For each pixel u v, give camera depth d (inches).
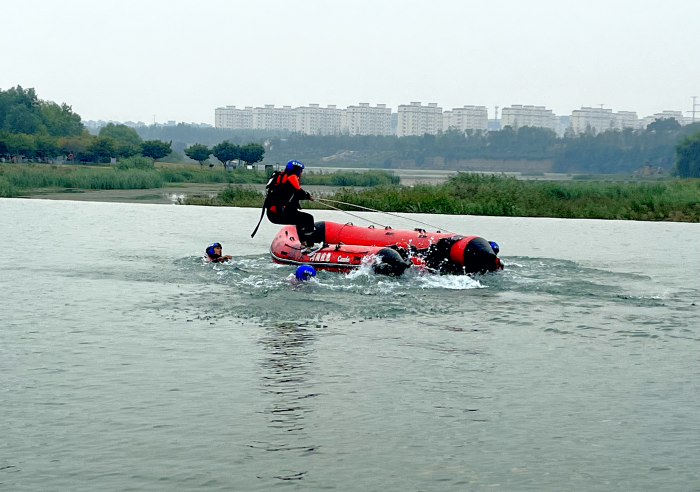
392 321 410.0
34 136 3698.3
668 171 3838.6
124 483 207.9
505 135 5610.2
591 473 218.2
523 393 287.9
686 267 633.0
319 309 436.8
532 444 238.7
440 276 546.0
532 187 1524.4
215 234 869.2
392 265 534.9
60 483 207.3
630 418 262.2
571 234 938.1
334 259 561.0
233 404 271.1
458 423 255.6
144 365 318.3
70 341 357.4
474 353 344.8
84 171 2049.7
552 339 374.0
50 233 842.8
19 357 328.2
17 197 1498.5
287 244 602.2
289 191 581.3
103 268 583.8
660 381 305.0
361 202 1338.6
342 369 315.9
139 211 1207.6
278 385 293.3
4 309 427.8
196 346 350.3
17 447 231.0
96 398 275.6
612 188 1545.3
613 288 519.5
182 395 280.1
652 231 991.0
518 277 557.0
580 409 270.7
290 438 240.8
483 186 1487.5
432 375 309.4
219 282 521.7
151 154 3577.8
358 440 240.2
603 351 351.3
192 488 205.5
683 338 377.7
